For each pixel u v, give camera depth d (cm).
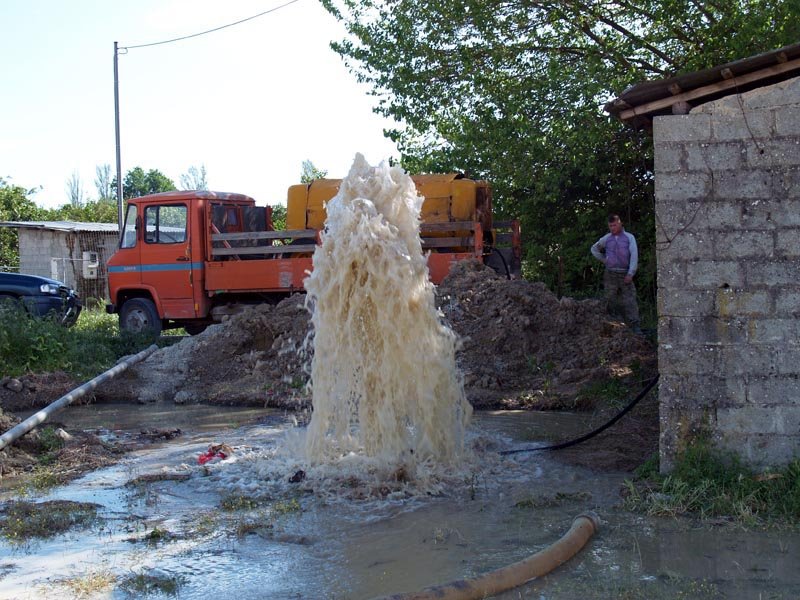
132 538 620
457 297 1352
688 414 689
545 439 914
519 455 848
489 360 1242
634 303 1402
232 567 558
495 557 558
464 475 765
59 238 3194
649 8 1806
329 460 793
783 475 650
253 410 1173
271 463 819
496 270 1600
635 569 529
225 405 1225
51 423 1062
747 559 539
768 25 1622
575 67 1858
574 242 1984
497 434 946
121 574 548
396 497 704
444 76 1972
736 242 674
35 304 1803
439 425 793
